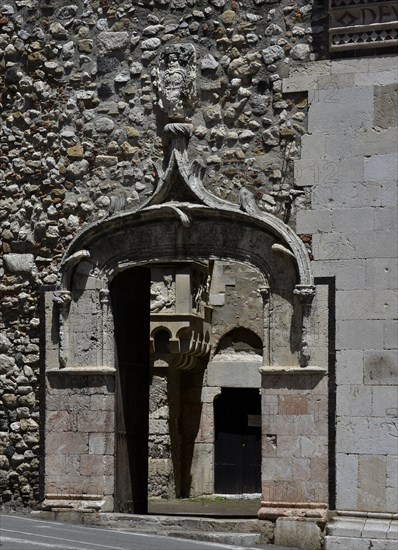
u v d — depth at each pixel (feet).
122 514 65.46
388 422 61.77
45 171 68.39
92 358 66.69
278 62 65.00
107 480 66.13
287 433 63.26
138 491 69.56
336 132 63.82
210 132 65.77
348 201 63.31
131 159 67.00
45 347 67.46
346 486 62.13
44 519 66.18
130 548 57.36
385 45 63.26
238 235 65.00
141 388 70.33
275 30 65.21
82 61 68.13
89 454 66.33
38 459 67.21
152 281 91.71
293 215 64.18
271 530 62.75
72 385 66.90
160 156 66.49
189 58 66.03
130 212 66.13
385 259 62.44
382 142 62.95
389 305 62.23
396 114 62.90
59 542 57.82
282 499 63.05
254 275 96.63
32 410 67.67
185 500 92.32
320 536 61.87
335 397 62.64
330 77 64.03
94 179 67.51
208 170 65.62
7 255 68.69
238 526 63.26
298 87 64.54
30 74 69.00
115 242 66.85
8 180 69.05
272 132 64.90
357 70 63.67
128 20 67.51
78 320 67.05
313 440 62.80
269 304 64.28
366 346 62.39
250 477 95.71
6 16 69.56
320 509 62.34
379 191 62.80
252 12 65.62
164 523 64.44
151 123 66.74
